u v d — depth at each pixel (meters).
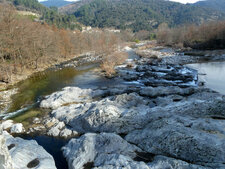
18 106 33.06
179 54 81.88
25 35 52.44
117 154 16.84
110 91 38.06
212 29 106.50
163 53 84.12
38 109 31.56
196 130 18.94
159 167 14.91
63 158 19.20
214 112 23.38
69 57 84.81
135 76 49.56
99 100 33.62
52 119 27.00
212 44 92.75
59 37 78.12
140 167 14.73
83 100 34.00
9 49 48.16
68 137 23.14
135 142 19.95
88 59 79.38
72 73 56.31
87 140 19.47
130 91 38.25
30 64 61.81
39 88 42.72
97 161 17.02
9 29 47.38
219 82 42.88
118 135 20.19
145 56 79.38
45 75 54.72
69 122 25.62
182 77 47.00
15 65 51.62
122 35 156.50
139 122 22.88
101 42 77.62
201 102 24.89
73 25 179.12
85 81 47.53
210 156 16.08
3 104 33.97
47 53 66.88
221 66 58.41
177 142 17.91
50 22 151.50
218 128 19.28
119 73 53.78
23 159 16.73
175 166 14.70
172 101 29.23
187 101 26.41
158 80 46.03
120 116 24.11
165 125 20.08
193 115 23.34
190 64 62.91
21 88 42.81
